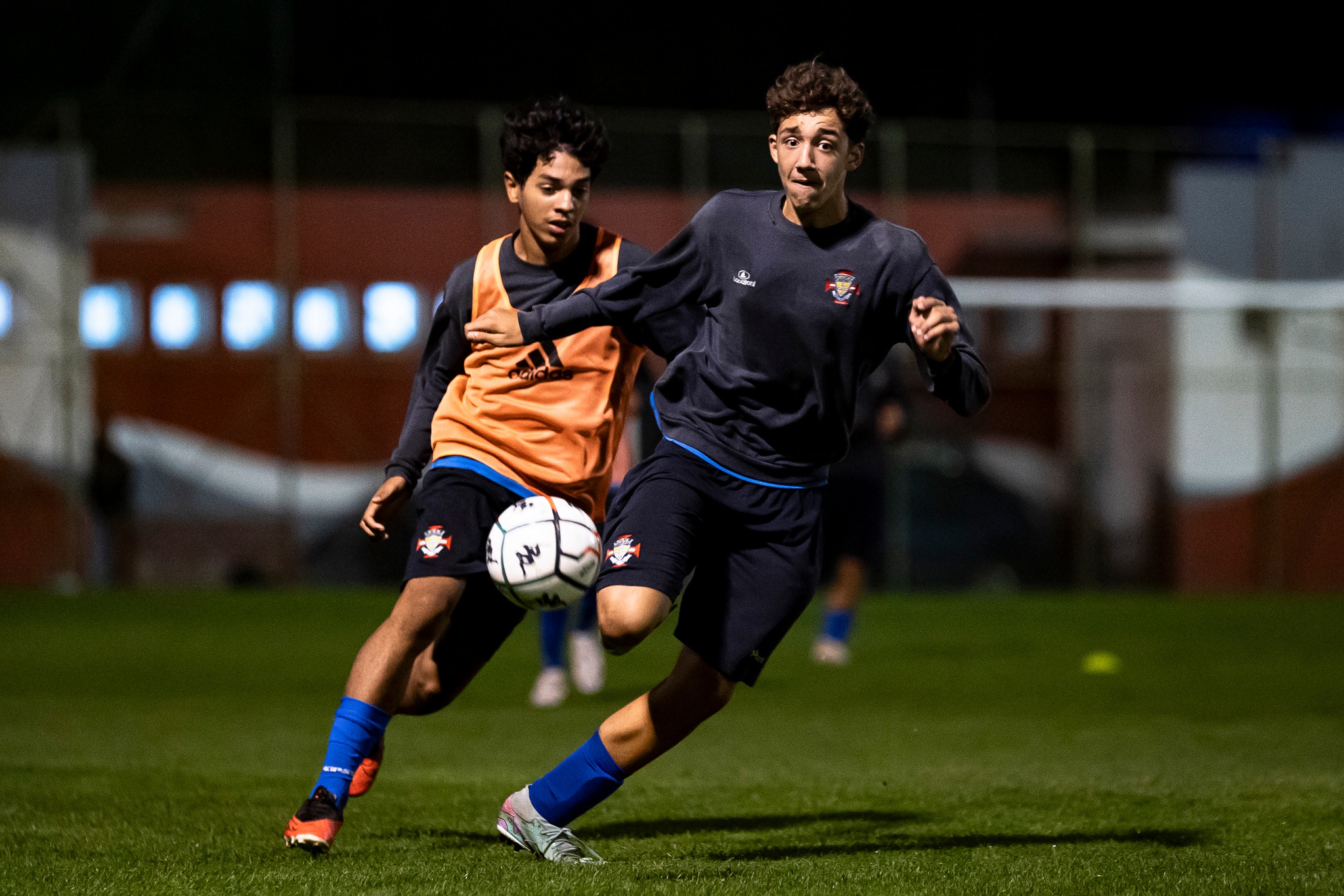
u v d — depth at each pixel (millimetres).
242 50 59281
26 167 55219
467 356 14375
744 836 14523
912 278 12602
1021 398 59938
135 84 58469
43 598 51469
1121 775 18578
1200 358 60875
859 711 25562
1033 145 61281
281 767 19188
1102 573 60031
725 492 12906
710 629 12781
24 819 15031
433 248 58094
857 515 33812
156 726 23453
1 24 57406
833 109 12227
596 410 14031
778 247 12656
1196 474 60719
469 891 11547
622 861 13094
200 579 56062
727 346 12828
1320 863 12961
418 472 14406
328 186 57281
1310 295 61188
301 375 56844
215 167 56500
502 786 17625
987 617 47750
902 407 33906
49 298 55250
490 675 31828
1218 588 60562
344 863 12695
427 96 60781
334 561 56844
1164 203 61344
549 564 12812
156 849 13383
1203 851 13531
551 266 14141
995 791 17281
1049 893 11664
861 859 13141
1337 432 61281
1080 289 60562
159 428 55875
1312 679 30875
